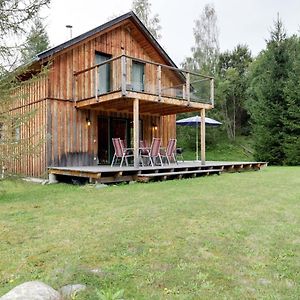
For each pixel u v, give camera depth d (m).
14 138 7.11
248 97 25.41
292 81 16.94
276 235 3.65
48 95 10.07
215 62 27.39
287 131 17.39
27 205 5.62
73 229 3.96
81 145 10.91
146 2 25.38
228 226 4.03
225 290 2.36
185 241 3.46
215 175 10.67
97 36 11.26
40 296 2.01
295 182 8.52
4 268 2.80
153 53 13.22
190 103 11.25
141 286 2.42
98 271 2.69
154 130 13.51
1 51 7.02
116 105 10.79
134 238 3.56
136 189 7.31
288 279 2.54
